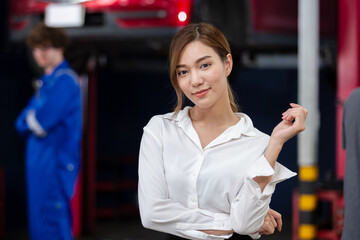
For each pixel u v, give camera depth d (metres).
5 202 7.20
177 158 1.94
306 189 4.70
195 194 1.92
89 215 6.83
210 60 1.85
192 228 1.90
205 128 1.97
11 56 7.25
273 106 8.52
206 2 5.48
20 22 5.85
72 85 4.65
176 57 1.87
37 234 4.60
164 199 1.93
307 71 4.62
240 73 8.41
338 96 5.65
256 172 1.81
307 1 4.60
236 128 1.94
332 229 5.18
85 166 6.80
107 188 7.99
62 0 5.63
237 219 1.84
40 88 4.65
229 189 1.89
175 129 1.98
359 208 2.21
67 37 4.70
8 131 7.26
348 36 5.56
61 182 4.62
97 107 8.45
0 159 7.18
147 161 1.98
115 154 8.48
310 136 4.66
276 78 8.51
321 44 6.34
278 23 5.98
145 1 5.39
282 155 8.39
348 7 5.55
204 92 1.86
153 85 8.48
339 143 5.62
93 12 5.54
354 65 5.52
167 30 5.37
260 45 5.95
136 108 8.52
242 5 5.69
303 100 4.65
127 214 8.26
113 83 8.50
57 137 4.59
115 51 6.60
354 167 2.25
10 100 7.27
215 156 1.92
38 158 4.58
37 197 4.59
